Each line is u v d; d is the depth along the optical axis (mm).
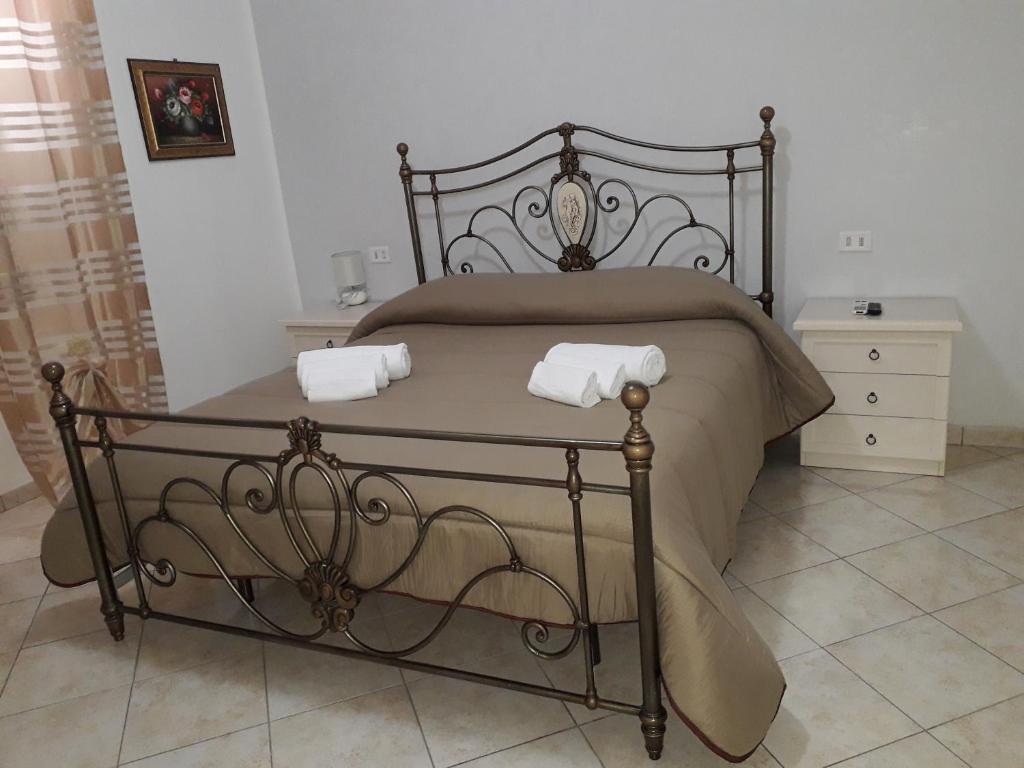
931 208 3061
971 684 1909
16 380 3055
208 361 3979
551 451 1912
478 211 3826
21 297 3027
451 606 1834
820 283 3287
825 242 3234
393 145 3939
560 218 3568
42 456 3146
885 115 3031
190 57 3793
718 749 1554
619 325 3068
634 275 3145
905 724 1802
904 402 2941
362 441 2084
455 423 2158
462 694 2059
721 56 3195
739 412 2418
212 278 3965
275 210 4281
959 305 3115
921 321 2801
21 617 2646
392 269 4160
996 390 3145
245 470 2068
